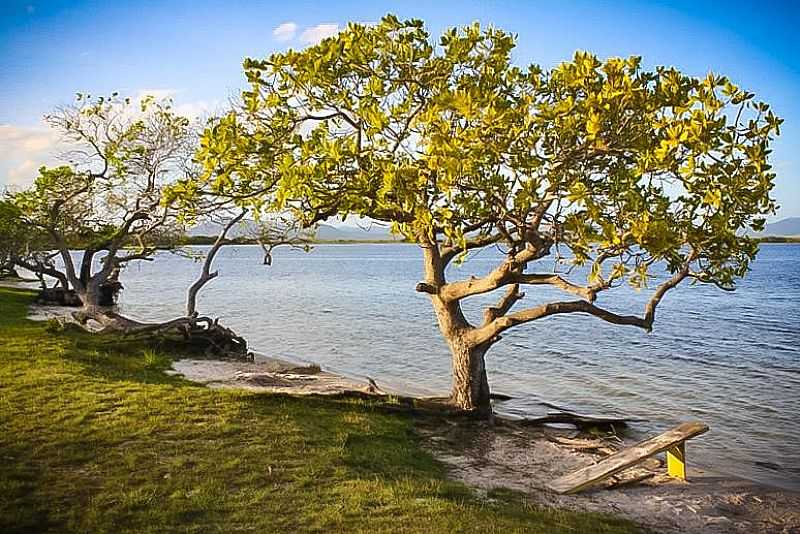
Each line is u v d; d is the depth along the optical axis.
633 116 11.02
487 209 11.27
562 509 9.88
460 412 14.91
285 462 10.37
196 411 12.88
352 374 23.86
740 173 11.33
